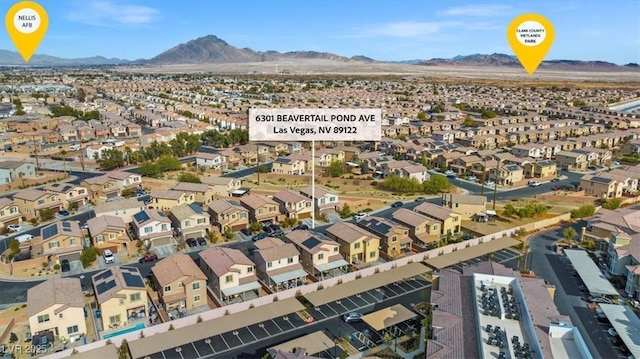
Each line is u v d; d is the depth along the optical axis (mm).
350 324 49031
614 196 94688
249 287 53188
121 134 155625
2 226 74500
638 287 54188
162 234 68125
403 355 43406
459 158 115438
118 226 67125
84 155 128125
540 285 42781
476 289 42125
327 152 121875
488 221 80812
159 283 51219
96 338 45812
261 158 127625
